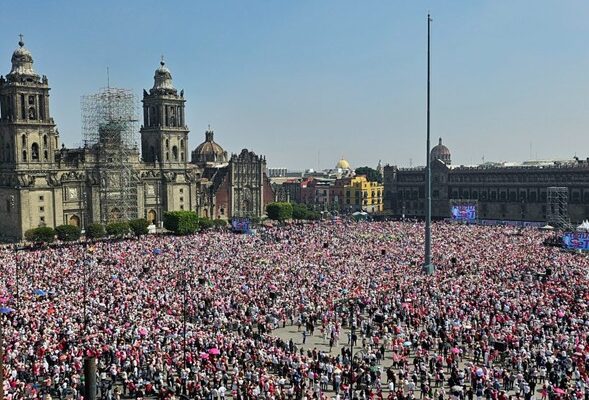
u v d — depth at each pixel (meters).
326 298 75.62
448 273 90.38
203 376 46.75
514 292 74.50
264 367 51.81
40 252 108.50
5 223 160.12
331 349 61.19
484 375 48.12
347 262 100.25
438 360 51.25
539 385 50.47
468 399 46.12
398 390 45.59
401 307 68.56
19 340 52.00
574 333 57.88
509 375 49.91
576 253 110.88
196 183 198.00
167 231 169.38
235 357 53.47
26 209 155.25
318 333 67.56
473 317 64.25
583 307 67.00
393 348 57.88
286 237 138.12
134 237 144.62
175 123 193.75
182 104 194.88
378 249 116.88
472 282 81.94
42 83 159.62
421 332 59.25
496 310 67.00
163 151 189.62
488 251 112.81
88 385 25.31
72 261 98.06
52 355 49.50
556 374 48.19
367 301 72.88
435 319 63.84
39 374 46.78
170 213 152.88
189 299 71.75
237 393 45.03
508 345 55.31
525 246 120.06
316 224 177.62
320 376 50.38
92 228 142.38
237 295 74.81
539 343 55.69
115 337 54.97
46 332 55.28
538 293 74.00
